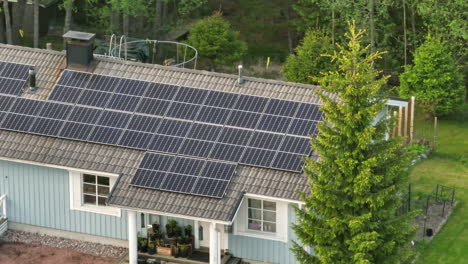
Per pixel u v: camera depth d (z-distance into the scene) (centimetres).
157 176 4528
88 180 4772
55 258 4722
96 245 4841
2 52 5175
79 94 4922
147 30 8044
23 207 4900
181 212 4378
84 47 4988
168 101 4825
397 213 5084
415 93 6662
